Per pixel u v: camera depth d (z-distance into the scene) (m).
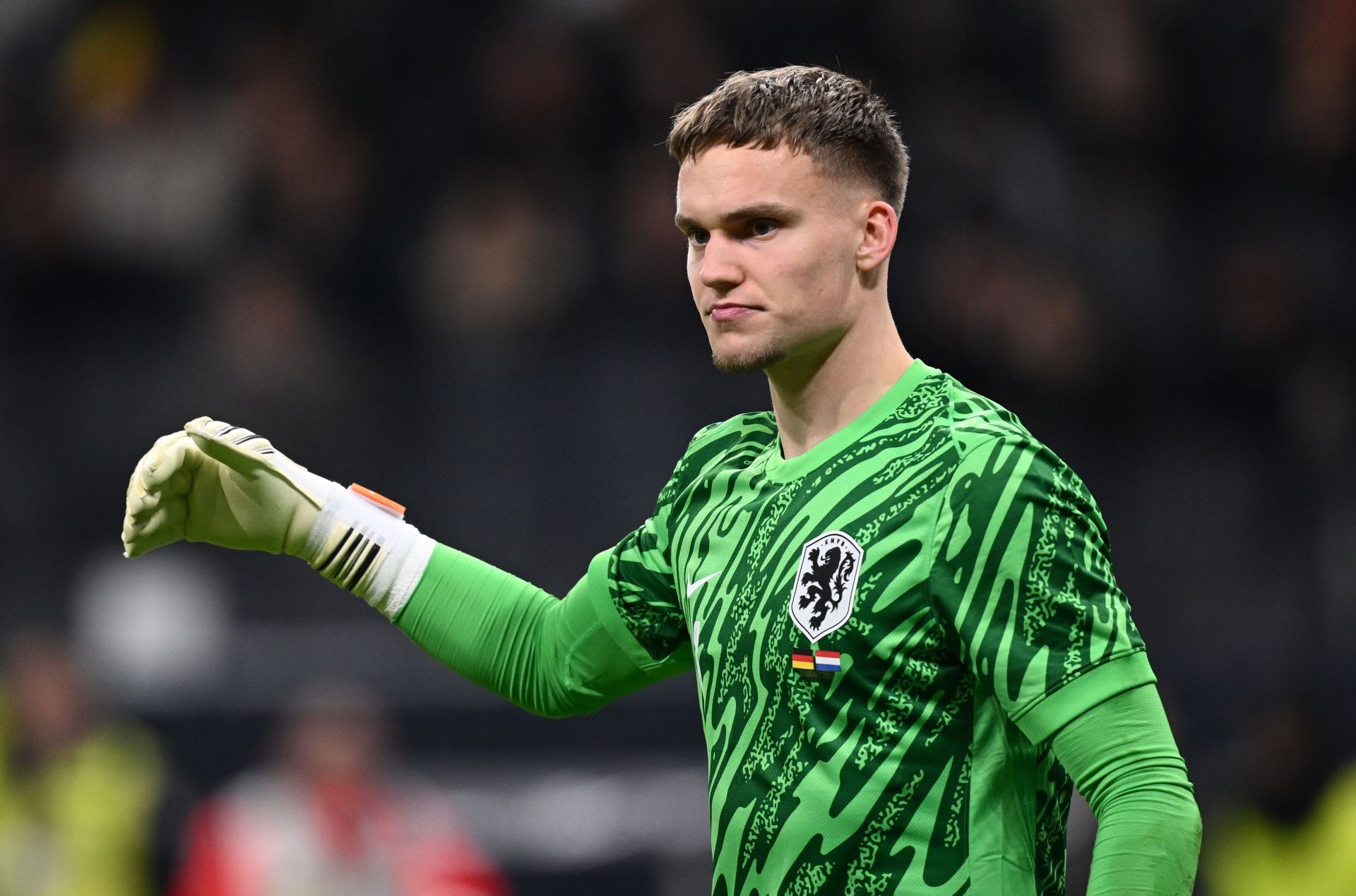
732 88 9.88
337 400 35.44
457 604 11.41
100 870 26.50
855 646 9.20
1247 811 26.50
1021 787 9.30
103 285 37.72
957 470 9.23
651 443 34.41
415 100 39.19
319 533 11.38
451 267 37.25
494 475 34.53
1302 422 35.34
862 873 9.12
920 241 35.50
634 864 27.39
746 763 9.48
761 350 9.68
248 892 24.69
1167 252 37.66
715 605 9.84
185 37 40.69
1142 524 34.56
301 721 25.36
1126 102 38.72
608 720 28.25
